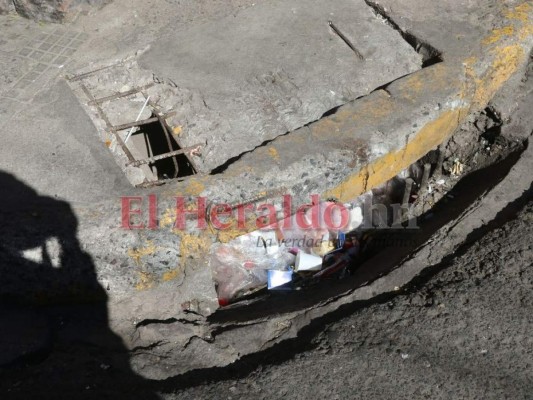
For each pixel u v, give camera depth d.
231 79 4.07
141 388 3.02
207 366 3.18
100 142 3.65
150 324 3.37
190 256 3.42
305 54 4.24
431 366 2.95
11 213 3.25
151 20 4.51
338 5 4.62
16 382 3.02
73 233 3.19
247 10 4.59
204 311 3.58
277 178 3.45
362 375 2.94
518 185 3.74
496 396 2.82
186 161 4.14
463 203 3.89
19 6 4.48
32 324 3.32
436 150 4.25
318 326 3.25
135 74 4.21
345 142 3.59
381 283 3.37
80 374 3.07
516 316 3.11
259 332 3.26
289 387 2.92
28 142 3.65
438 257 3.48
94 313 3.42
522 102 4.24
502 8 4.45
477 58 4.08
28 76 4.09
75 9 4.50
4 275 3.27
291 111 3.92
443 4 4.50
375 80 4.11
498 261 3.35
